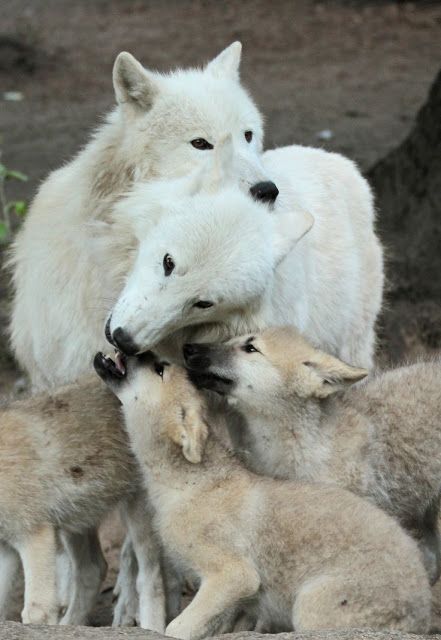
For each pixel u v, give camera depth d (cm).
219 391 1063
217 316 1030
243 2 4588
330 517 980
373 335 1441
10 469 1012
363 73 3559
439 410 1127
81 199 1159
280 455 1081
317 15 4338
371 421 1108
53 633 881
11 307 1387
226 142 1038
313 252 1234
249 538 993
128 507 1091
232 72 1268
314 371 1044
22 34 3856
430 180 1961
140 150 1157
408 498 1117
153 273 999
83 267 1134
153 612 1083
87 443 1049
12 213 2216
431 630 1131
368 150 2645
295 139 2770
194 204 1012
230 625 1005
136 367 1021
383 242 1961
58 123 3002
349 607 953
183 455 1009
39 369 1227
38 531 1034
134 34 4112
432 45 3894
